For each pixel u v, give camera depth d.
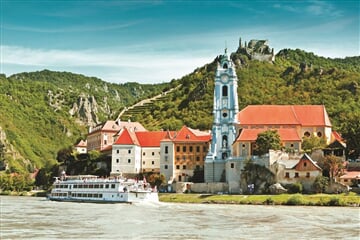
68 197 181.25
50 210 132.50
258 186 178.62
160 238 80.12
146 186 181.88
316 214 119.62
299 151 182.75
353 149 180.88
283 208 140.38
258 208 140.50
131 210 132.38
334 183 165.62
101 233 85.38
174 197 178.75
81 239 78.75
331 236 83.62
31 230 89.06
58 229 90.44
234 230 89.88
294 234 85.50
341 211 129.00
